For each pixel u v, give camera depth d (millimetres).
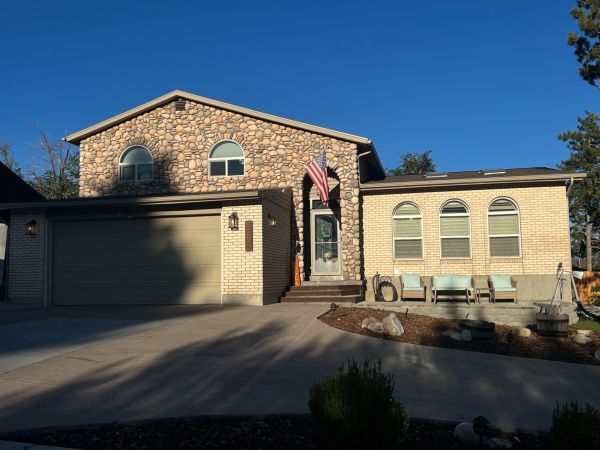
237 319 11500
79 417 5430
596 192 24875
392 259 17062
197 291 15117
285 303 15000
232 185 17656
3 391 6297
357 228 16828
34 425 5180
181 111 18328
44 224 16125
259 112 17516
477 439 4809
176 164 18141
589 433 4113
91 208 15812
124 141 18656
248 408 5762
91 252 15938
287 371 7363
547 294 15984
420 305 13859
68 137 18891
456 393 6703
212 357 8062
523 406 6188
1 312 13695
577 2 20984
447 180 16469
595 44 20547
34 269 16000
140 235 15703
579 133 27359
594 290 15133
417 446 4824
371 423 4270
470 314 13555
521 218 16359
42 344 8945
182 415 5504
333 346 9141
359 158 17719
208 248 15195
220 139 17906
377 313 12500
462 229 16781
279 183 17375
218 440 4863
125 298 15547
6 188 21359
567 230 16062
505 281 15648
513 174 16844
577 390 7043
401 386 6934
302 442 4812
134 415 5492
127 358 7930
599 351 9383
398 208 17281
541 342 10734
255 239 14555
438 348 9508
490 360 8781
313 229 18094
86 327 10688
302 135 17422
